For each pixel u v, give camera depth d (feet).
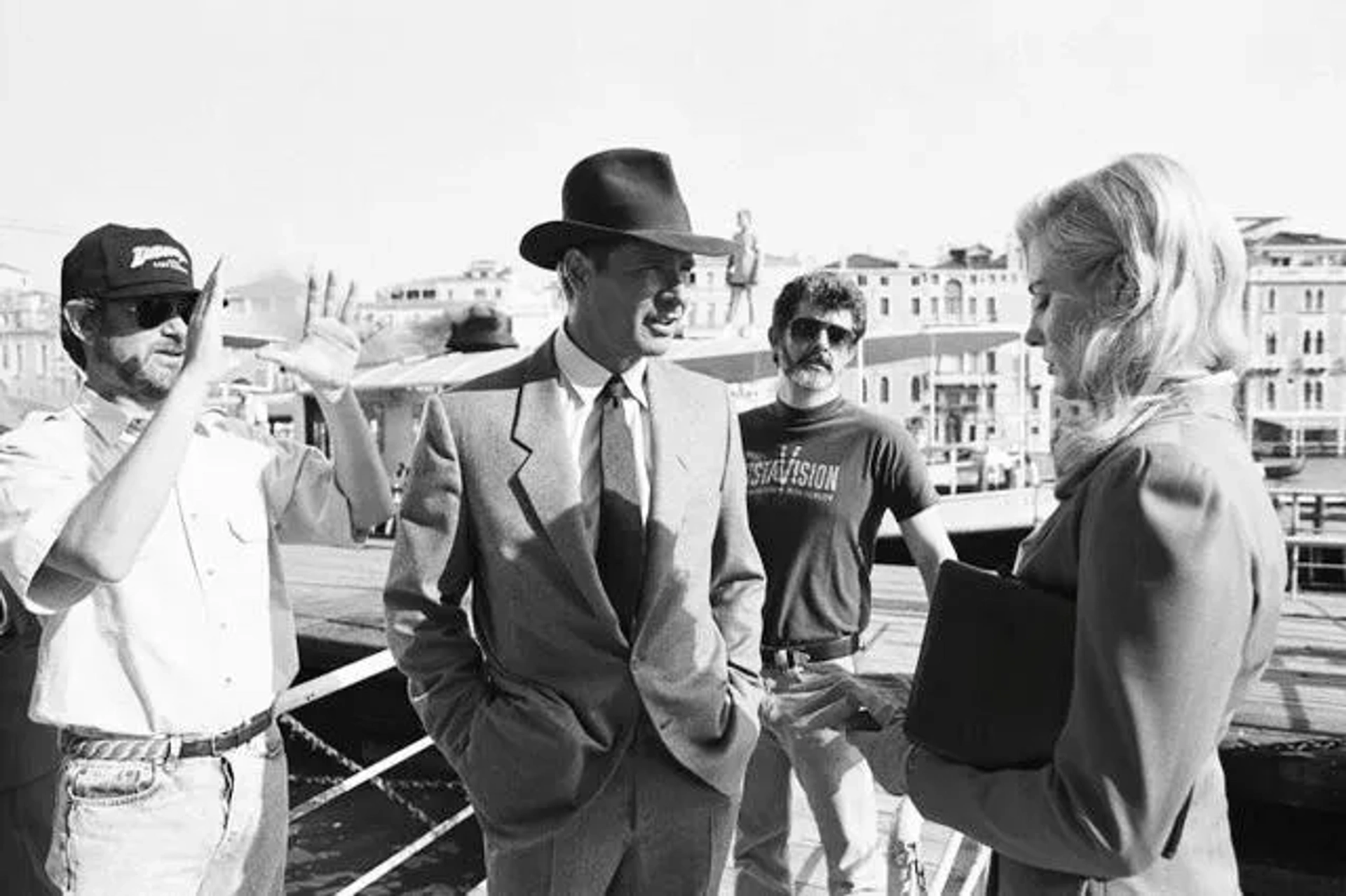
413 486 6.84
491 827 6.71
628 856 6.82
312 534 7.11
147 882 5.97
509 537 6.61
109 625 5.95
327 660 24.21
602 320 6.64
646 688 6.55
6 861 7.37
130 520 5.33
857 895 9.37
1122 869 3.90
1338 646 22.95
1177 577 3.69
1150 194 4.06
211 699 6.17
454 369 51.08
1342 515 46.80
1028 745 4.33
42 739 7.54
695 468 6.95
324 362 6.64
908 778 4.78
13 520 5.77
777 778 9.73
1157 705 3.71
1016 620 4.40
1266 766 16.05
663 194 6.56
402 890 18.75
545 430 6.72
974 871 10.48
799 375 9.75
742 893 9.90
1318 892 15.99
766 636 9.61
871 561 9.93
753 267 73.77
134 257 6.10
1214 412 4.09
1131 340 4.06
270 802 6.61
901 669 21.25
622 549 6.73
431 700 6.81
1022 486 56.49
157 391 6.27
